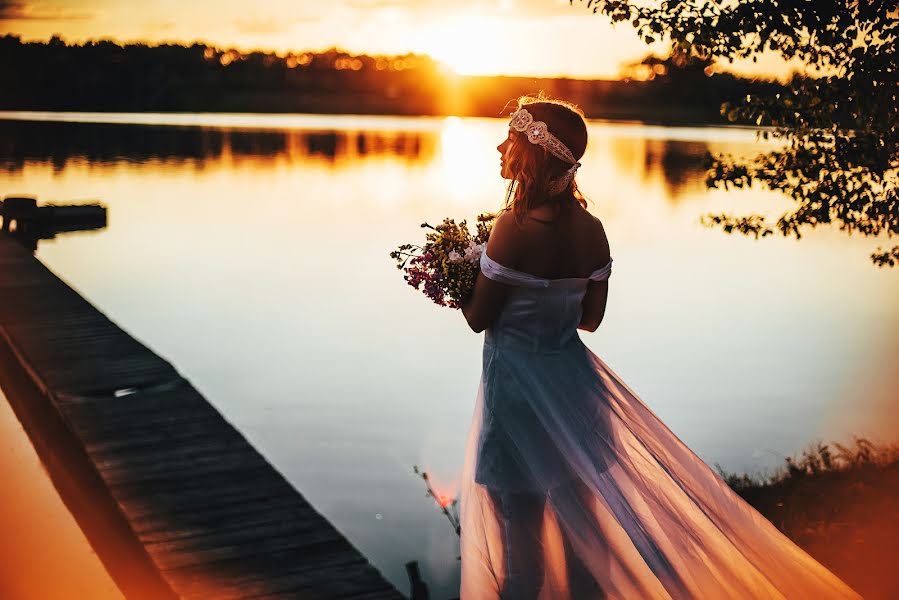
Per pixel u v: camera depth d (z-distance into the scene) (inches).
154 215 811.4
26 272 450.6
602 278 100.8
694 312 454.9
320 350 374.6
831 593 94.4
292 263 586.6
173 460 194.9
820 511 170.1
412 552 186.1
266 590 134.0
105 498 185.6
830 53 168.6
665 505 96.3
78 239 685.3
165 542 151.6
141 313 445.7
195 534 155.3
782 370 344.8
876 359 356.2
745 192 1054.4
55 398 244.7
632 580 91.8
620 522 94.0
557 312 97.2
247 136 2080.5
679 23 165.5
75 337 319.9
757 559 96.4
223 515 164.1
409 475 234.1
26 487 129.0
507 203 97.9
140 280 529.7
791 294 503.5
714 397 309.3
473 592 96.9
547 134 92.7
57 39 3206.2
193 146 1685.5
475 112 4335.6
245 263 586.6
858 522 161.0
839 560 146.9
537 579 95.3
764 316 445.7
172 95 3486.7
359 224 762.8
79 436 211.5
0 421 153.2
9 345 323.3
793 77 175.8
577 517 94.3
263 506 168.6
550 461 96.0
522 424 96.7
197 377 333.4
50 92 3230.8
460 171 1279.5
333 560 145.2
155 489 177.3
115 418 226.5
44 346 305.0
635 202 945.5
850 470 196.5
